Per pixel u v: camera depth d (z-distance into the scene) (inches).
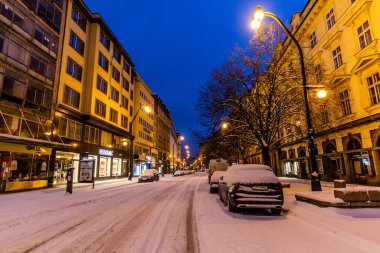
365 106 686.5
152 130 2472.9
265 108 677.9
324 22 913.5
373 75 663.8
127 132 1636.3
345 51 779.4
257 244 197.0
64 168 984.3
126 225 278.7
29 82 808.9
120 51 1610.5
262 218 301.1
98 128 1278.3
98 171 1263.5
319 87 481.1
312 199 362.9
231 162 1692.9
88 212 365.4
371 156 667.4
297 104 655.1
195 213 350.0
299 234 225.0
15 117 742.5
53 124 904.9
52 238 226.2
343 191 323.0
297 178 1179.9
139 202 475.2
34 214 349.1
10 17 745.0
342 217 282.8
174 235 234.4
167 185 959.6
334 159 863.7
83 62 1171.3
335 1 834.8
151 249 193.2
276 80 671.1
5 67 719.1
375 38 640.4
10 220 307.6
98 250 191.8
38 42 860.6
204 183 1056.2
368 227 240.4
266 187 317.1
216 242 204.7
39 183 818.8
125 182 1162.0
